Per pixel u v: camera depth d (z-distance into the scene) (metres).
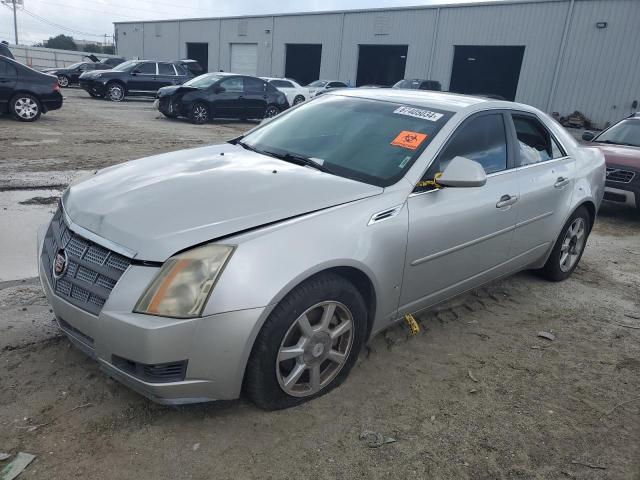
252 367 2.57
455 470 2.53
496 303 4.50
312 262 2.60
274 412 2.80
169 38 46.00
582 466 2.63
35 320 3.52
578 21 25.06
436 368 3.39
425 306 3.54
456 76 32.94
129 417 2.67
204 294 2.38
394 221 3.04
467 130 3.68
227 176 3.10
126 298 2.39
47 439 2.48
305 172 3.25
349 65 34.16
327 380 2.95
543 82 26.55
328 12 34.34
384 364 3.38
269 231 2.59
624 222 7.97
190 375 2.42
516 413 3.01
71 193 3.09
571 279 5.24
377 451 2.60
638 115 9.14
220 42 41.69
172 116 16.58
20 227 5.36
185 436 2.58
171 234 2.49
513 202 3.91
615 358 3.73
